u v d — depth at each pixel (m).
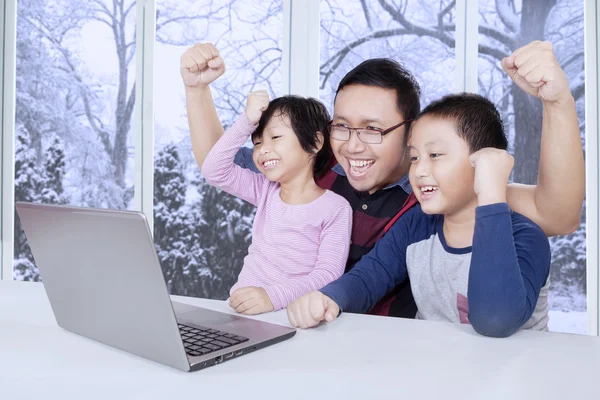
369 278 1.22
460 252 1.21
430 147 1.17
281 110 1.42
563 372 0.61
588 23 1.95
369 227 1.47
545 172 1.10
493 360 0.65
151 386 0.57
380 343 0.73
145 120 2.38
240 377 0.59
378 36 2.12
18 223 2.56
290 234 1.41
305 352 0.69
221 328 0.77
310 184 1.47
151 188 2.39
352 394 0.54
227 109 2.30
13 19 2.54
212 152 1.47
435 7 2.05
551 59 0.95
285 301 1.07
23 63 2.54
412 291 1.29
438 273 1.24
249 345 0.68
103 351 0.69
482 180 0.86
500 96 2.03
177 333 0.60
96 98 2.46
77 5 2.47
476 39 2.03
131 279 0.61
